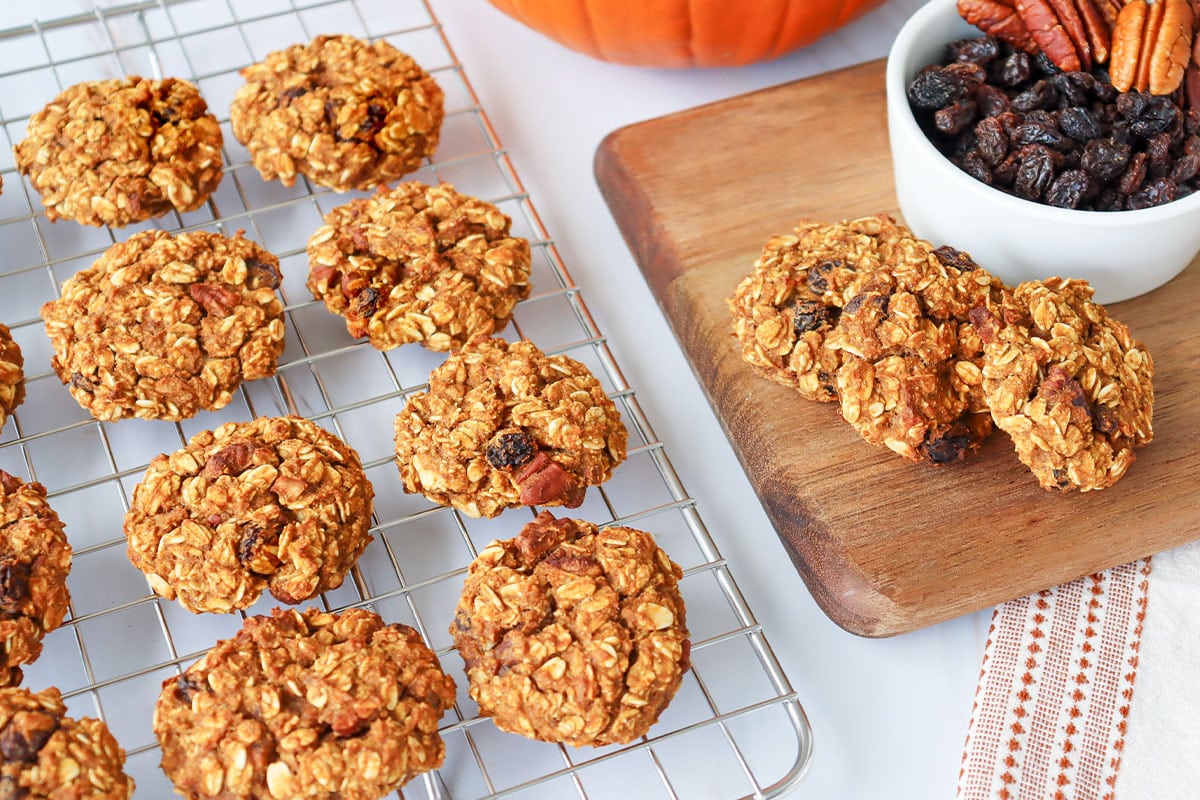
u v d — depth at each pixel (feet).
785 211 1.99
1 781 1.55
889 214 1.99
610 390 1.89
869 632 1.74
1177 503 1.76
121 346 1.78
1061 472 1.71
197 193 1.90
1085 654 1.73
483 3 2.21
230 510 1.70
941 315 1.77
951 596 1.73
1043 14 1.85
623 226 2.00
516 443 1.73
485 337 1.82
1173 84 1.81
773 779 1.70
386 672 1.62
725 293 1.91
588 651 1.63
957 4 1.89
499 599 1.65
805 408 1.83
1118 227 1.78
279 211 1.99
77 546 1.77
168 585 1.68
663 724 1.72
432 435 1.75
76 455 1.82
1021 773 1.67
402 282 1.84
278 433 1.74
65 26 2.06
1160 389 1.83
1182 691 1.71
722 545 1.82
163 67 2.11
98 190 1.87
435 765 1.62
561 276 1.95
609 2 1.97
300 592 1.67
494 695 1.63
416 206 1.89
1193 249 1.87
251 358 1.79
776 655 1.76
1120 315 1.90
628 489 1.84
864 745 1.72
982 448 1.80
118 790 1.58
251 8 2.17
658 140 2.04
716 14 1.98
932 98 1.84
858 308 1.77
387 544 1.75
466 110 2.03
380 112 1.93
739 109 2.07
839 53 2.18
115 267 1.82
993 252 1.86
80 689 1.65
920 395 1.74
